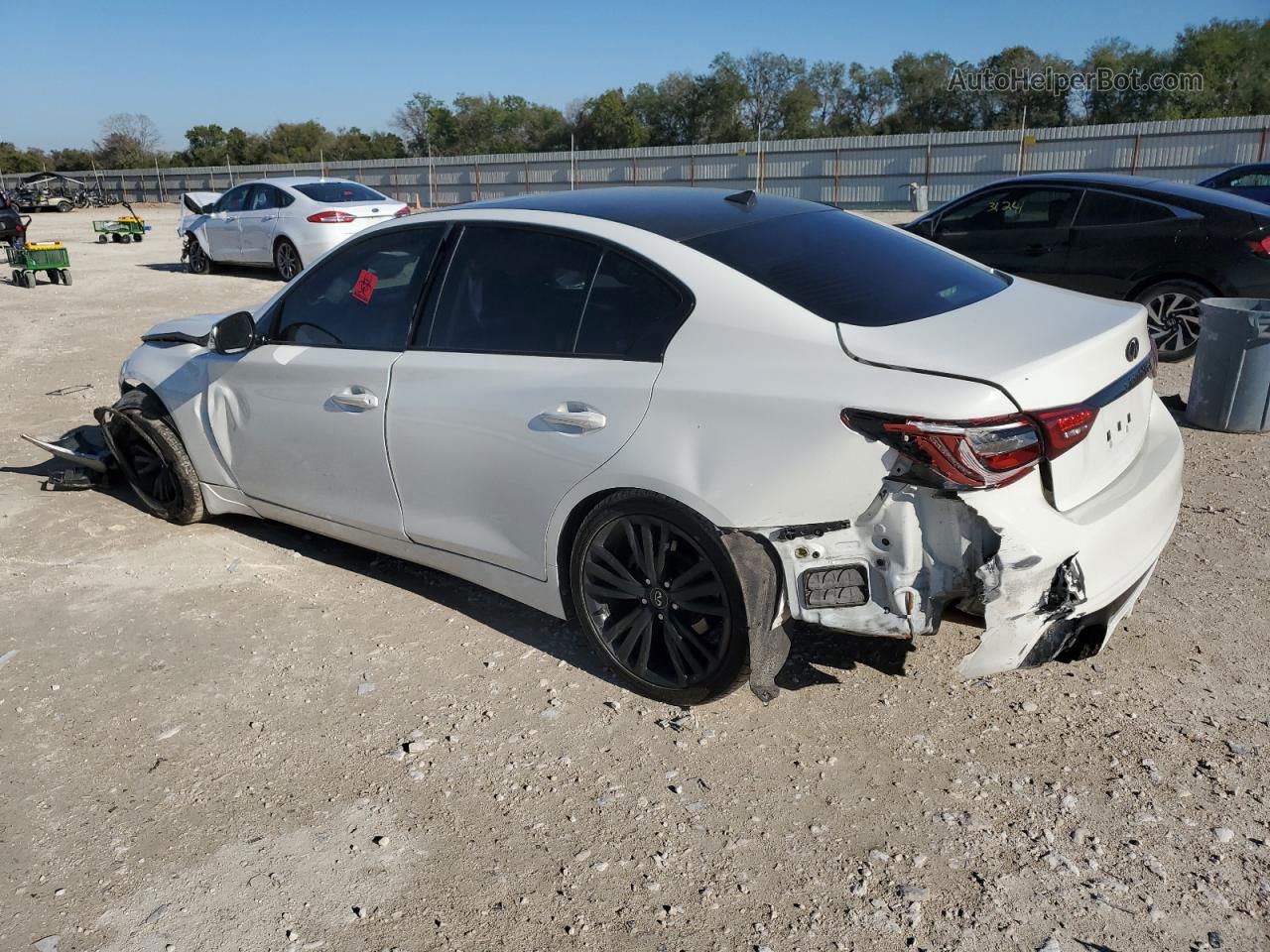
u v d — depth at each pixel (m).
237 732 3.29
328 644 3.85
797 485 2.85
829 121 77.69
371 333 4.00
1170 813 2.75
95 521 5.19
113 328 11.34
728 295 3.10
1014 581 2.70
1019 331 2.98
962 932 2.38
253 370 4.40
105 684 3.60
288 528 5.07
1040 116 64.62
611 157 47.59
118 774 3.08
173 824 2.85
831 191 42.47
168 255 21.30
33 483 5.81
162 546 4.84
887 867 2.60
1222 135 35.06
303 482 4.33
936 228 9.06
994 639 2.75
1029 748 3.06
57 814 2.91
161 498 5.15
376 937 2.43
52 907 2.55
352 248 4.16
